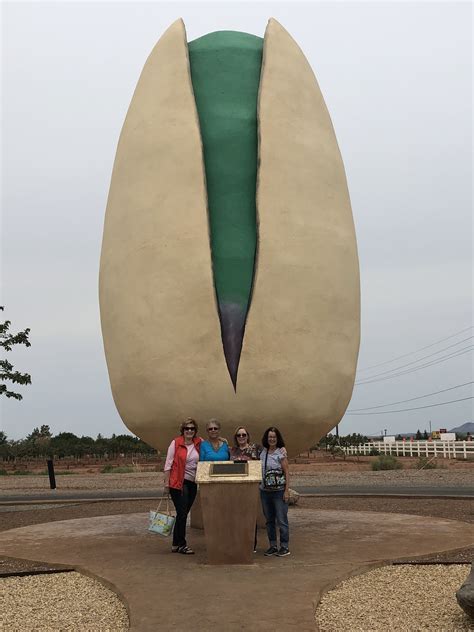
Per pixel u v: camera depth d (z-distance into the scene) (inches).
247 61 395.9
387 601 245.0
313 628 203.5
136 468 1491.1
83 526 440.1
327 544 347.3
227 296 347.6
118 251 370.3
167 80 379.9
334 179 383.9
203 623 209.2
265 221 347.6
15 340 992.9
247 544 298.0
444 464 1289.4
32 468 1844.2
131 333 354.9
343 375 363.3
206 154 371.6
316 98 396.5
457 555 323.9
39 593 267.7
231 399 338.3
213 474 301.9
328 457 2151.8
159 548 346.6
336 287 362.9
